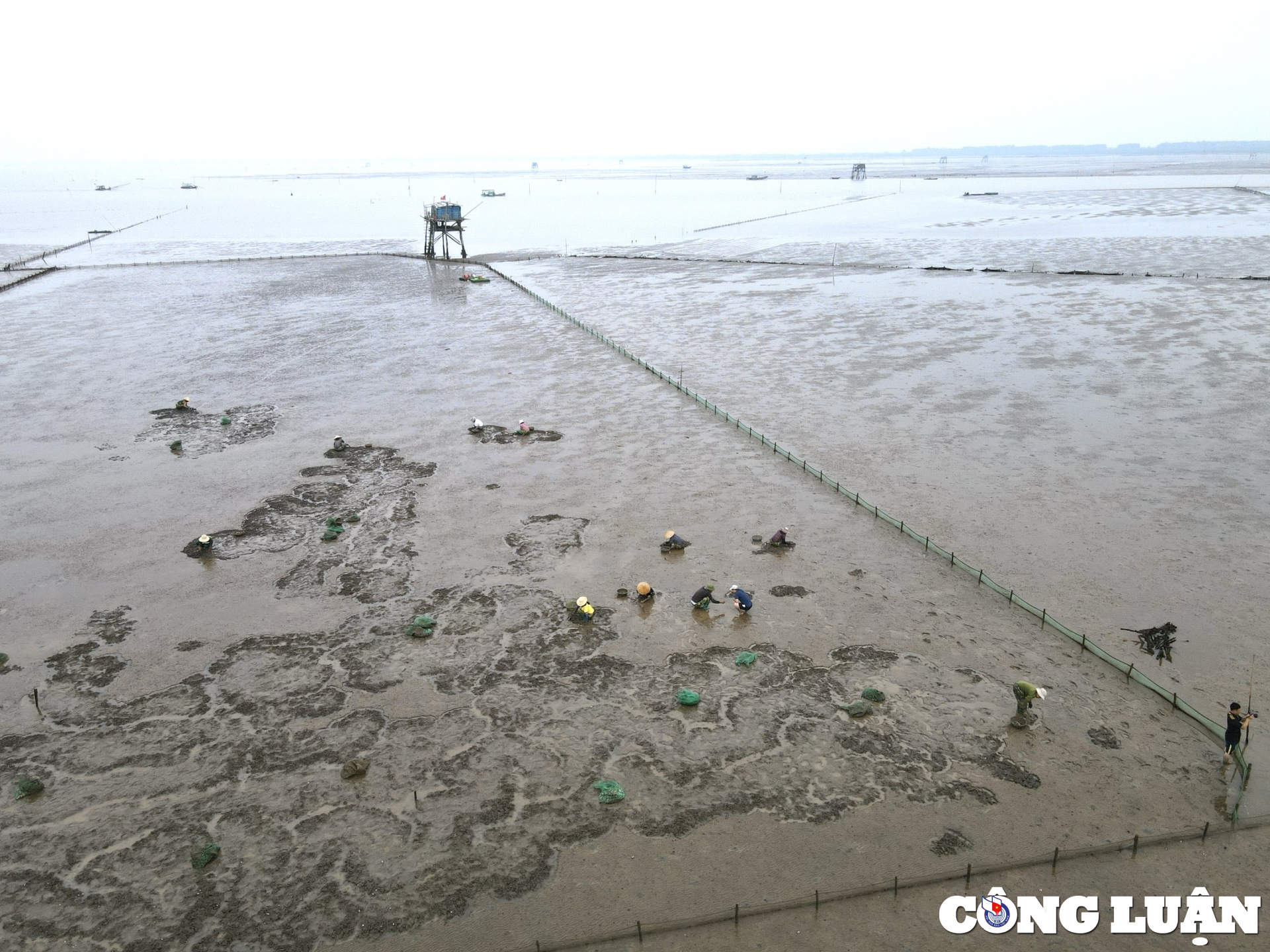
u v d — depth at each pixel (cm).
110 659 2006
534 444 3328
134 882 1395
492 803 1544
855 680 1866
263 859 1433
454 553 2480
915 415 3494
